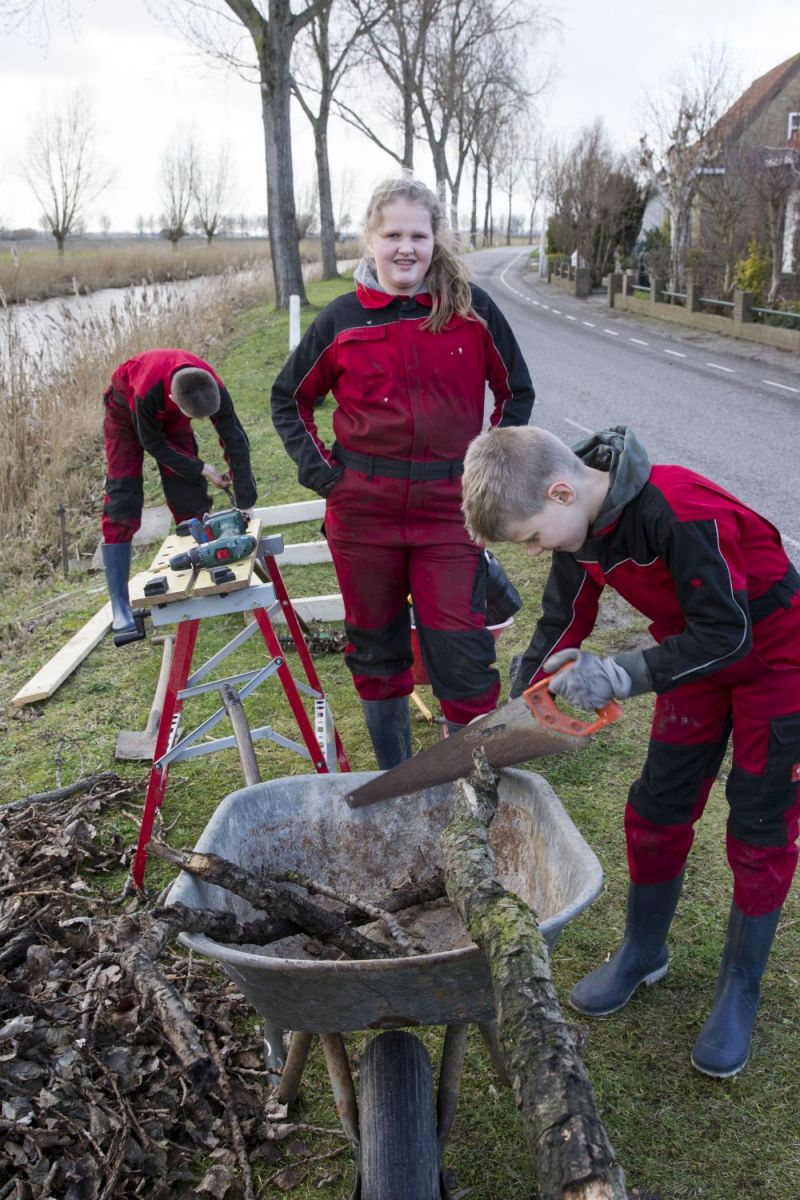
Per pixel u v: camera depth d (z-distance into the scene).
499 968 1.61
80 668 5.29
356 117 32.50
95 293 29.06
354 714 4.64
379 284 3.17
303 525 7.13
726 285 22.53
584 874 1.98
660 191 27.20
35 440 9.66
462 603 3.25
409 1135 1.91
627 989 2.83
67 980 2.88
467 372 3.19
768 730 2.39
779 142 30.33
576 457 2.21
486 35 40.38
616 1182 1.28
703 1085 2.59
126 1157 2.38
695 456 9.27
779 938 3.08
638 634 5.30
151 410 4.41
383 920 2.21
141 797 4.00
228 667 5.10
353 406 3.21
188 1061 1.54
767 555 2.29
